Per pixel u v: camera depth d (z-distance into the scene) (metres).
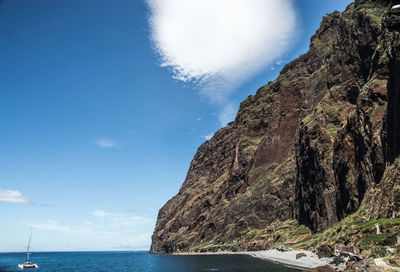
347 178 74.75
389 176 52.22
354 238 49.22
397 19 61.53
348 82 103.62
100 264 139.00
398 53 57.00
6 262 166.62
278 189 124.94
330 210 82.31
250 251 112.44
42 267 122.19
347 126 78.56
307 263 57.00
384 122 60.78
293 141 137.25
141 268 95.50
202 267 76.94
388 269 32.75
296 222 105.56
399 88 55.22
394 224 43.28
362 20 101.75
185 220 189.62
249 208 134.50
